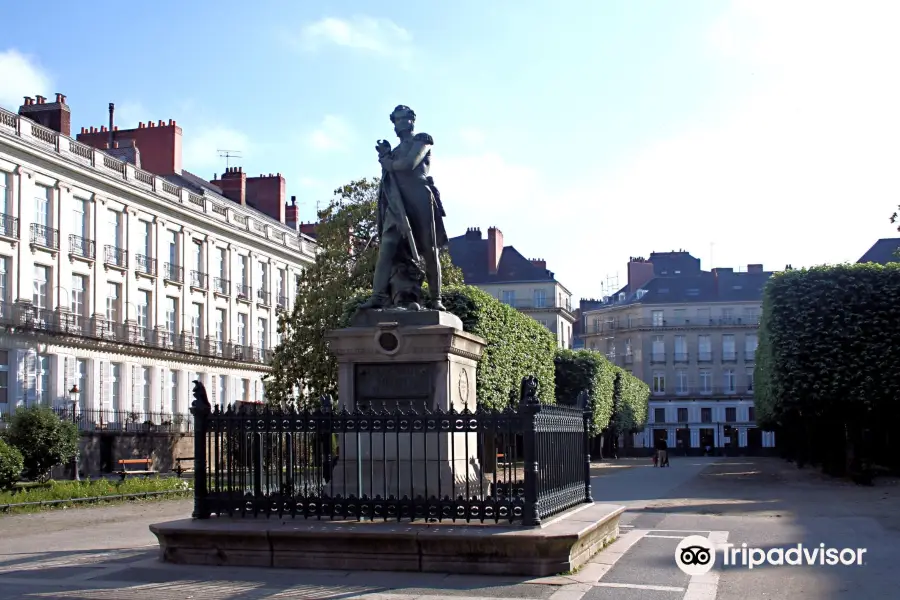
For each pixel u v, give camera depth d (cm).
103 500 2425
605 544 1269
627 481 3534
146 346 4984
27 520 1952
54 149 4419
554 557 1014
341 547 1045
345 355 1232
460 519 1104
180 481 2917
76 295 4591
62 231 4459
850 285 3366
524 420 1055
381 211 1327
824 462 3844
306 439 1141
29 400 4184
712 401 10194
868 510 2075
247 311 6234
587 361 6456
